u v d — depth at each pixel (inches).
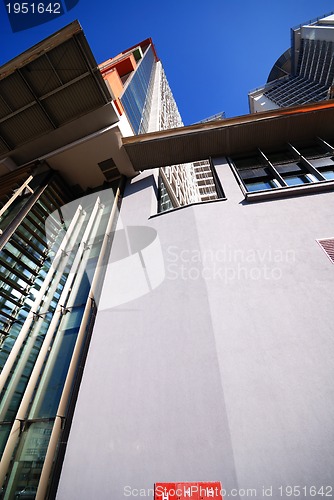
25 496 176.2
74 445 189.5
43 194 498.6
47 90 482.0
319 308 224.2
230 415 174.7
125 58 1558.8
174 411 189.0
